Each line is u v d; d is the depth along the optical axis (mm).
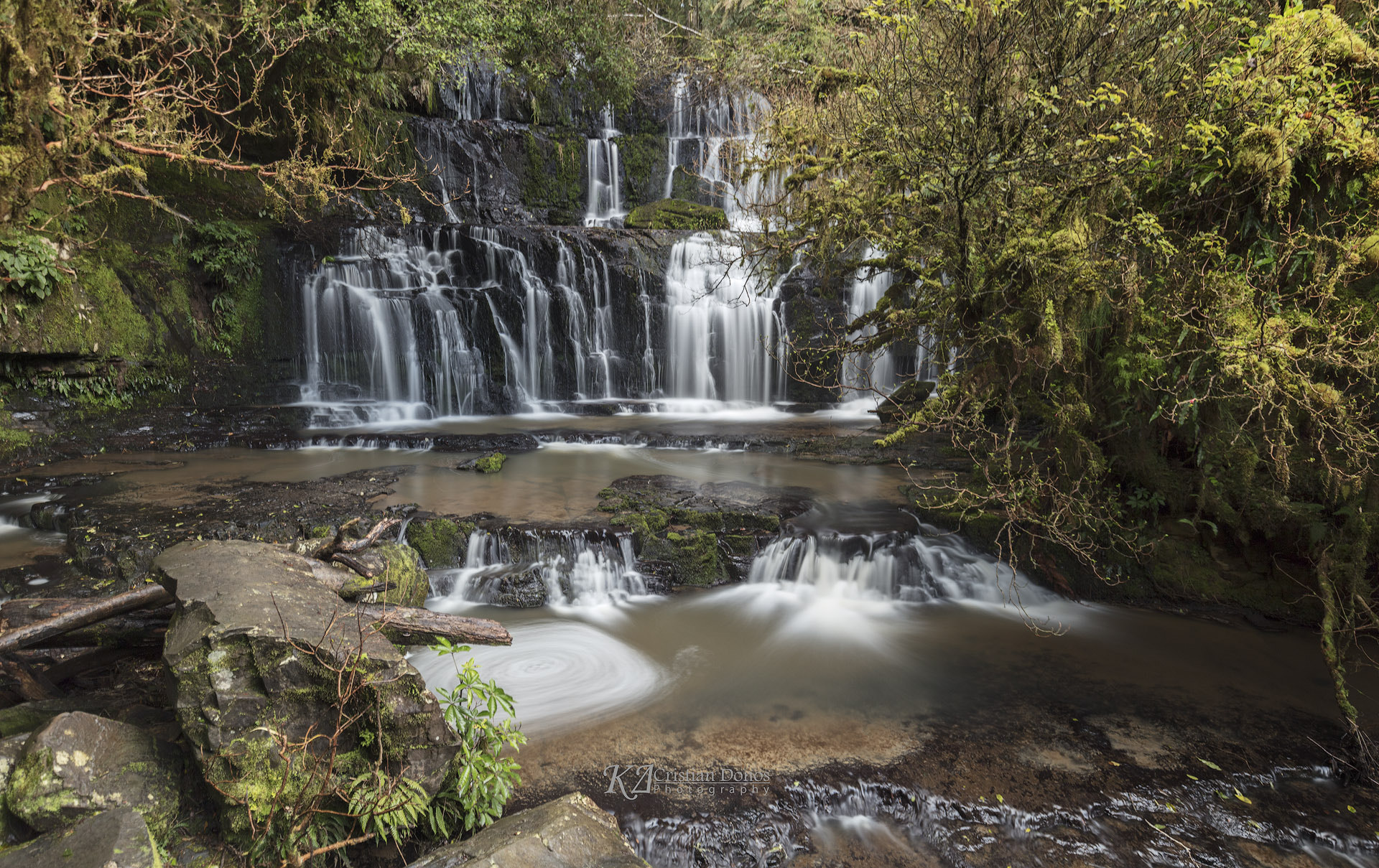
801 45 13992
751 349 14008
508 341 13680
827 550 6145
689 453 9523
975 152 4574
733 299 14008
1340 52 4152
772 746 4102
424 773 3098
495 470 8273
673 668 4992
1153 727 4305
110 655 4094
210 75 11719
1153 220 4477
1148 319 4891
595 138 18469
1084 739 4191
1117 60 4641
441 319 13180
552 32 15664
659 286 14242
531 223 17500
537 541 6086
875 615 5855
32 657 3959
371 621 3545
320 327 12398
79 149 3273
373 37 13289
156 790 2971
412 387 13086
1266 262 4461
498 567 6070
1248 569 5699
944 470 8117
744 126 15938
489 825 3189
